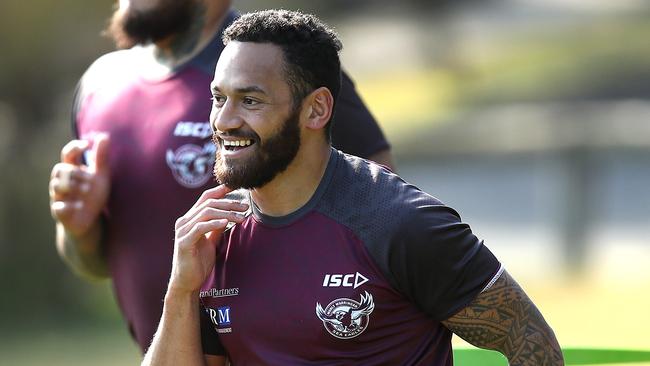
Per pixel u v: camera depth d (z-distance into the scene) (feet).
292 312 36.27
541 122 165.58
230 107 35.91
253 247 37.27
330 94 36.78
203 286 38.17
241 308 37.06
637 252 158.81
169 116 50.39
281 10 37.68
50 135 153.28
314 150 36.78
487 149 204.74
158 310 51.34
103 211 52.65
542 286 136.36
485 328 36.73
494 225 191.62
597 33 402.93
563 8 491.72
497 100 316.60
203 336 38.70
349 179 37.14
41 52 153.69
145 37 50.93
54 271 147.13
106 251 54.29
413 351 37.11
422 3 395.96
